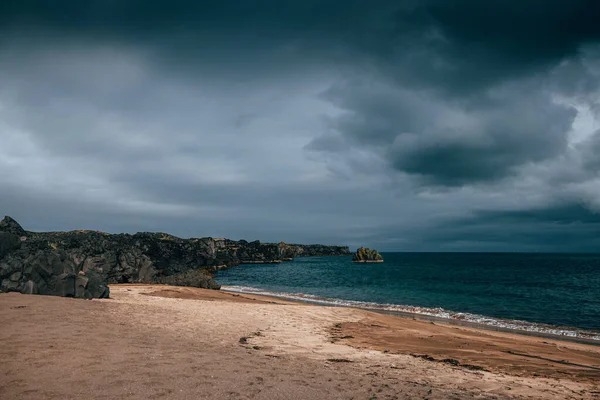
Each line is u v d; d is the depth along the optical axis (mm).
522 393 8125
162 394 5512
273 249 173500
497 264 148250
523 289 56000
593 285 63156
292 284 61375
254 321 16266
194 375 6660
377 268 122438
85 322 11023
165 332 11312
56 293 17094
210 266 100062
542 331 23188
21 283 16594
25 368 6234
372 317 21156
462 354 12844
